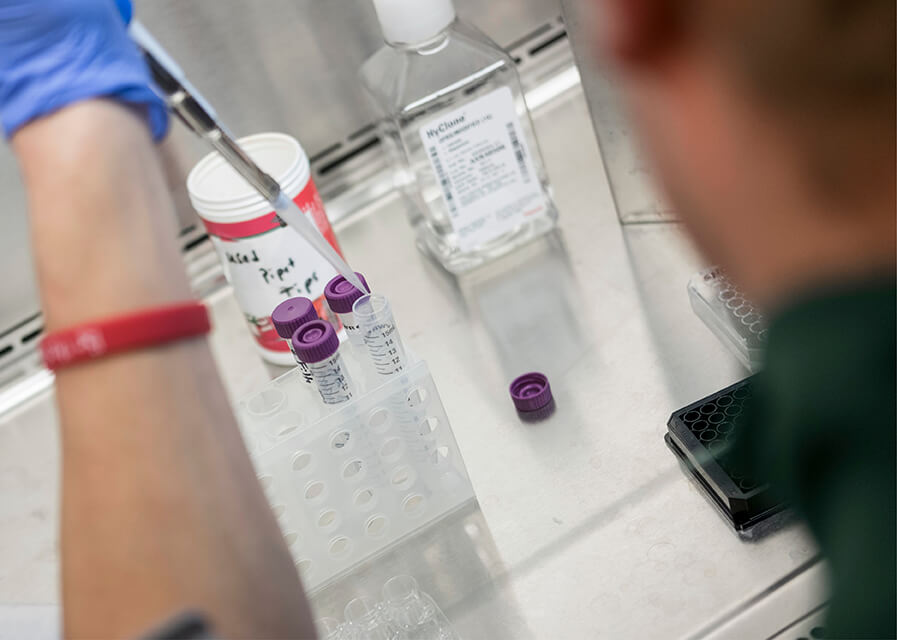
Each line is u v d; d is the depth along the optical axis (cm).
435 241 123
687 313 110
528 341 113
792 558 84
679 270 115
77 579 46
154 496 46
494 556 92
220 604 45
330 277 110
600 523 92
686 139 37
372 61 120
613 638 83
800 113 36
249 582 47
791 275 40
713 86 36
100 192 49
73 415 47
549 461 99
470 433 104
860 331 40
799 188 38
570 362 108
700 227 40
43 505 112
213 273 132
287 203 85
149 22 120
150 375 47
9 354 128
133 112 52
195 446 47
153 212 50
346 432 88
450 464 95
